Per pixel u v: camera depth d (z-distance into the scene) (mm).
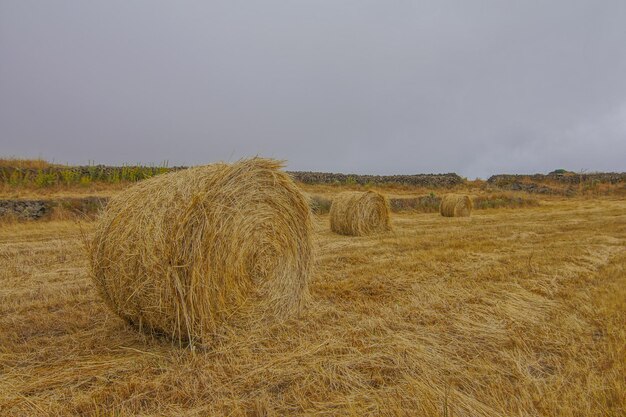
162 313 4344
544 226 15469
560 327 4766
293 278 5605
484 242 10961
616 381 3436
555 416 3033
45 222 14211
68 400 3295
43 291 6277
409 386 3420
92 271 4797
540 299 5867
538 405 3152
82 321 5047
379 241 11469
